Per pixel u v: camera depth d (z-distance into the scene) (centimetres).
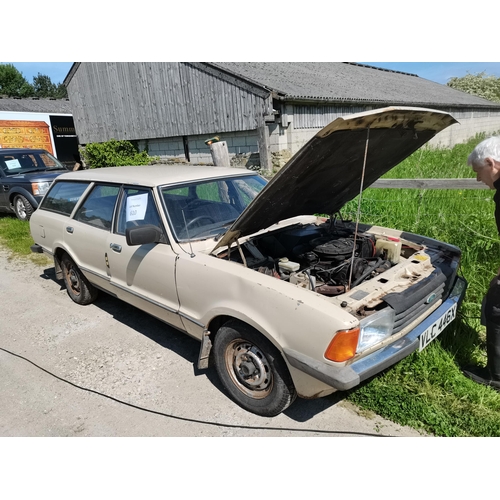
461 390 286
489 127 2736
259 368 277
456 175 845
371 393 292
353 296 254
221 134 1240
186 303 313
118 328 427
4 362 376
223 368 299
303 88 1187
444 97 2136
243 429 276
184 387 324
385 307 252
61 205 471
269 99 1052
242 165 1217
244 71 1210
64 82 1716
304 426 276
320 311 229
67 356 379
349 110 1363
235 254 333
